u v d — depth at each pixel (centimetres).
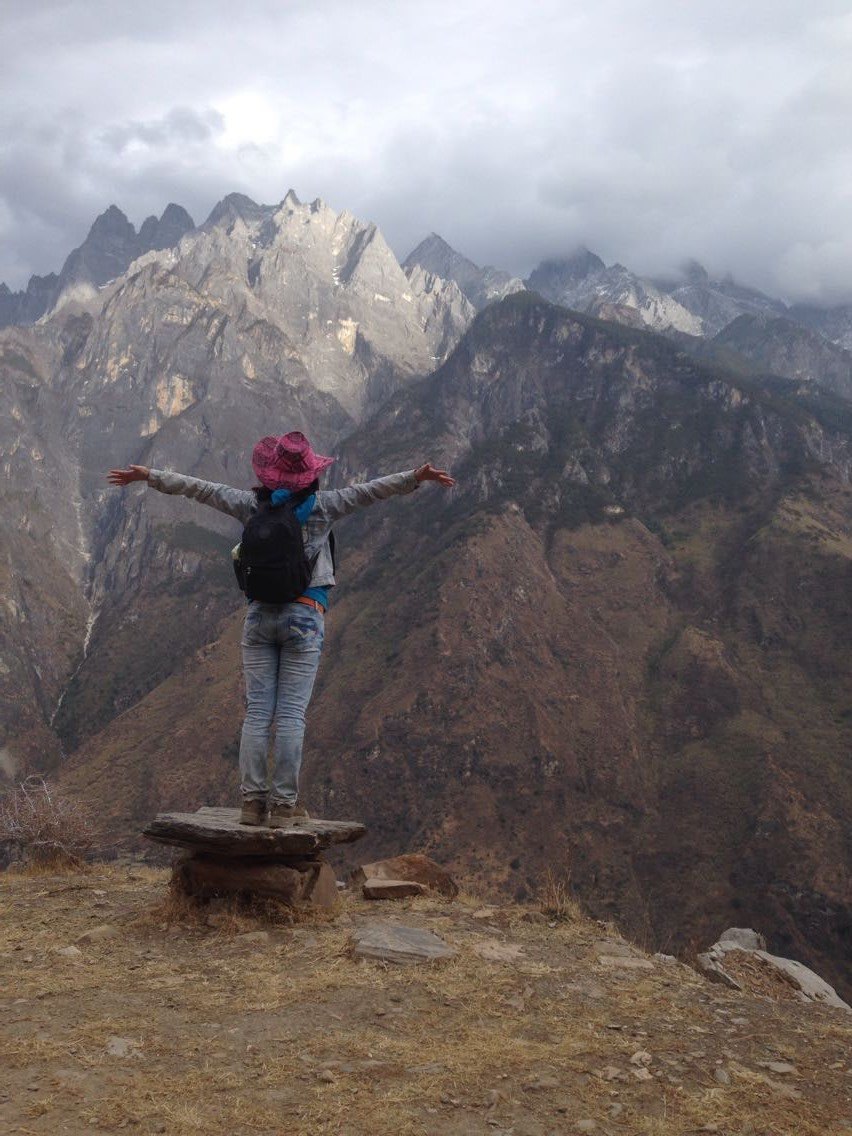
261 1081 378
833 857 13775
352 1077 385
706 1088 398
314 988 497
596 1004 501
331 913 660
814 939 12838
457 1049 420
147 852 9856
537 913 701
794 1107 385
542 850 14862
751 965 680
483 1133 345
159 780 18925
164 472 612
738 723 17362
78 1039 418
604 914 13250
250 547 584
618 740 17288
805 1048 459
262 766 633
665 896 13762
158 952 567
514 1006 487
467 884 14175
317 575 611
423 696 18175
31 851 905
